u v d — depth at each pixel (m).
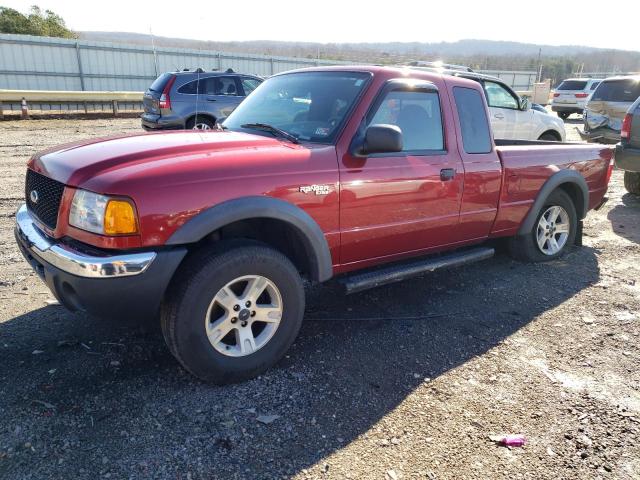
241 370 2.89
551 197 4.93
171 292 2.68
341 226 3.23
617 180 9.75
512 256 5.07
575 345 3.50
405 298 4.20
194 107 11.38
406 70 3.70
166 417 2.59
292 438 2.48
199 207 2.62
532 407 2.80
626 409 2.81
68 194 2.62
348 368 3.12
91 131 13.81
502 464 2.37
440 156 3.75
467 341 3.51
